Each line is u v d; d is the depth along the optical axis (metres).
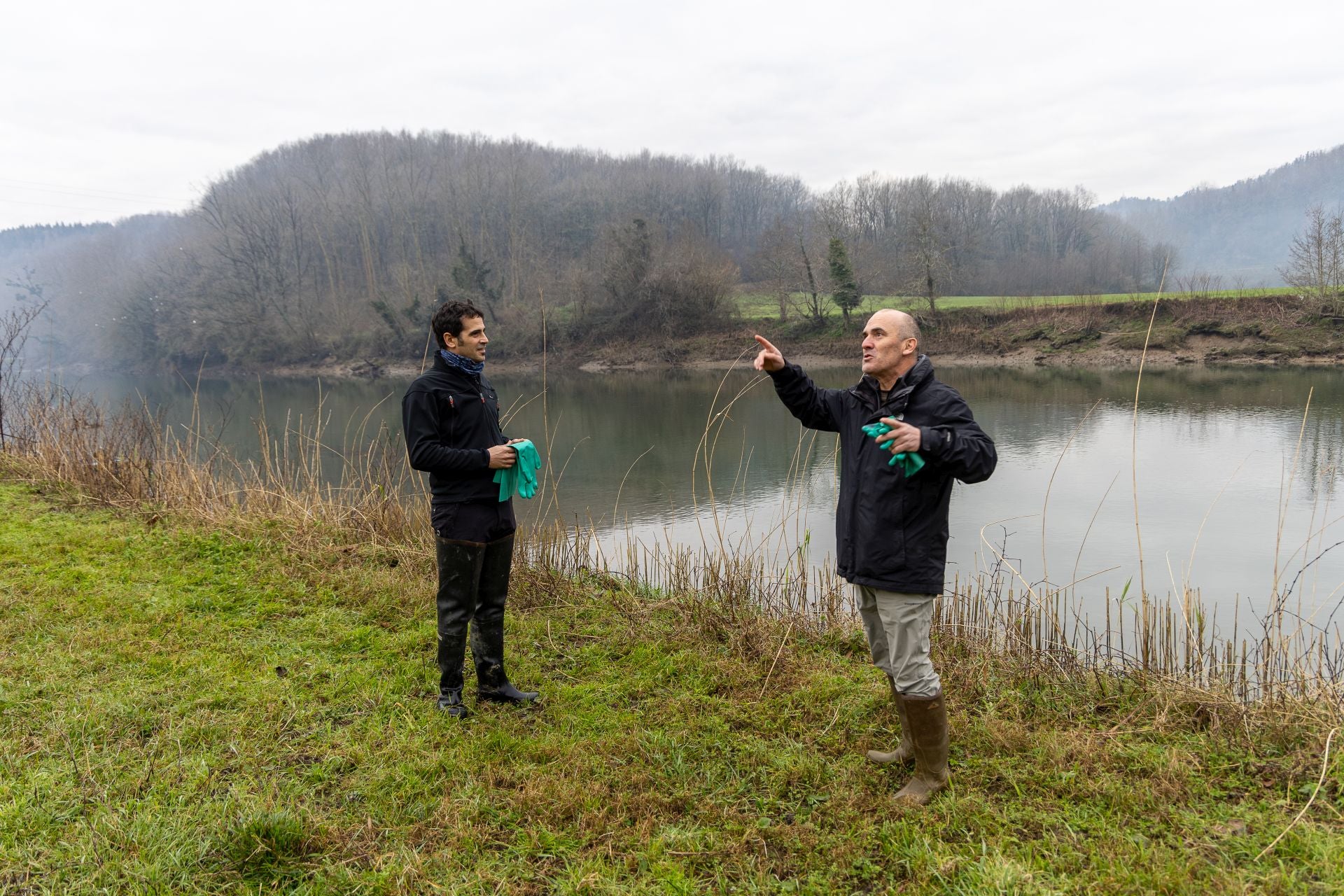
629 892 2.51
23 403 10.80
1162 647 4.62
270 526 6.75
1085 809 2.88
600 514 11.23
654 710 3.79
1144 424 17.86
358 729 3.53
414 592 5.25
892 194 62.28
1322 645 4.37
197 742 3.36
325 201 69.31
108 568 5.57
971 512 10.76
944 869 2.56
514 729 3.57
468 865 2.64
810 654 4.53
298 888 2.50
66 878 2.49
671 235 67.38
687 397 29.11
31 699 3.63
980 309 39.78
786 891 2.53
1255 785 3.01
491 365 46.44
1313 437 15.59
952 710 3.74
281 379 48.75
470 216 64.88
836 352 40.50
